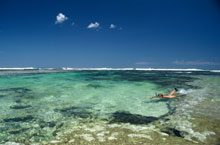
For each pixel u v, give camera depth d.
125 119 9.95
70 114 10.95
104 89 20.69
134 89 20.67
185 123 9.02
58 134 7.92
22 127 8.82
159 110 11.63
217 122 9.05
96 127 8.73
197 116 10.07
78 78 34.66
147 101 14.39
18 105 13.02
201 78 34.38
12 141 7.26
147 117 10.27
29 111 11.54
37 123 9.38
